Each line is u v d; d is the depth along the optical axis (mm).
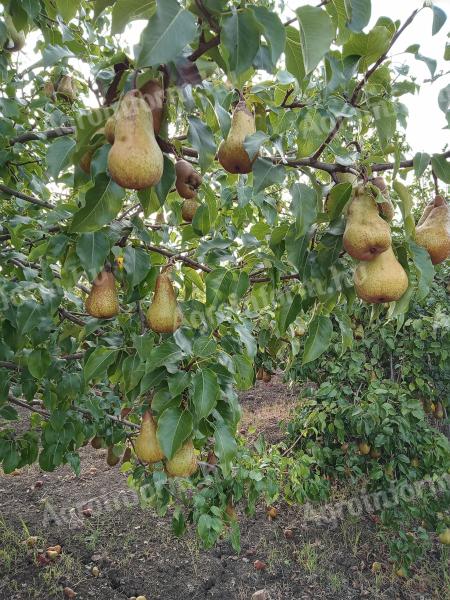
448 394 5176
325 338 1846
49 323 2264
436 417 5410
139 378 2016
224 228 3129
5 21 2332
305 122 1601
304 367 5109
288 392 9289
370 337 4902
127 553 4766
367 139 2887
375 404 4270
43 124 3086
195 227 2225
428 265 1559
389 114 1645
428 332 4727
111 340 2225
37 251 2105
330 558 4789
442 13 1358
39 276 2451
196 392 1716
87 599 4152
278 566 4684
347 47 1564
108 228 1866
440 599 4211
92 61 3023
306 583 4461
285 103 1963
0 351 2389
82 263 1755
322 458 4633
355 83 1693
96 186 1302
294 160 1622
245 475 3105
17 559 4551
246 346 2211
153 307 1925
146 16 1112
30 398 2758
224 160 1568
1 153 2430
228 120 1535
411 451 4594
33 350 2373
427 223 1683
